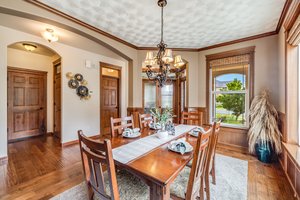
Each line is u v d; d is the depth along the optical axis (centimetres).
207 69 395
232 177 229
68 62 382
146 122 272
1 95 274
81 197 183
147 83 732
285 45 242
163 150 151
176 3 221
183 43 373
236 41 349
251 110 310
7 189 199
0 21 262
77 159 292
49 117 484
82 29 278
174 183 144
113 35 331
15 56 411
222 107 378
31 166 263
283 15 242
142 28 298
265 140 275
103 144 99
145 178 110
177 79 662
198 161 119
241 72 348
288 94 238
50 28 289
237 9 234
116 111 519
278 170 251
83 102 415
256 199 182
